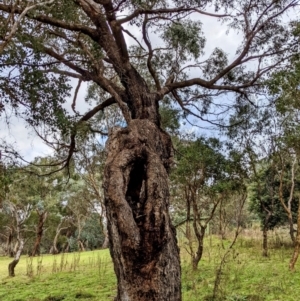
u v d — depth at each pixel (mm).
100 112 11930
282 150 12695
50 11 7105
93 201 28109
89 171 14914
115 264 4117
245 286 9188
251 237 20312
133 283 3924
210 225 23609
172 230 4887
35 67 7285
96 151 12414
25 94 7770
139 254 3877
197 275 11047
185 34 10000
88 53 8289
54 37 8844
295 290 8625
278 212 17141
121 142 5023
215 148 11133
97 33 8094
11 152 8125
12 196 18188
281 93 8445
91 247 35500
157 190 4238
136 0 7645
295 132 11219
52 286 12242
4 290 12133
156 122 7457
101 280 12641
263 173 16141
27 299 10180
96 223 34844
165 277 4082
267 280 9781
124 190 4184
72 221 34062
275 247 16875
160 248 3975
